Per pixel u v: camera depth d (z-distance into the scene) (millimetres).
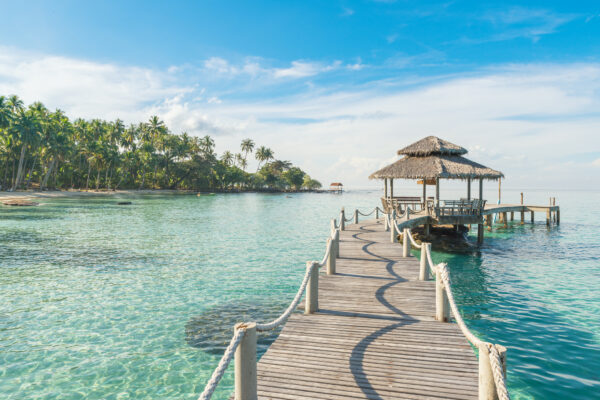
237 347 3783
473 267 15969
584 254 18969
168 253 18250
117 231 25922
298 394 4379
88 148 86062
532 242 23203
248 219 37188
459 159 23672
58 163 85812
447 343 5770
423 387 4516
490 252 19484
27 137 66000
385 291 8547
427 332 6203
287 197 106625
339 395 4359
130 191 96188
